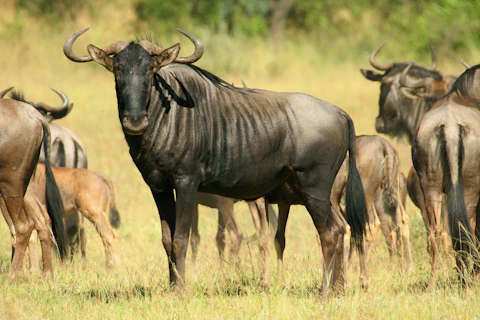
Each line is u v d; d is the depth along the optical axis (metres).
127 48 24.34
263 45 112.88
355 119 68.62
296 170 26.06
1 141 28.61
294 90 86.31
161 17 113.56
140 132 23.83
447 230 27.16
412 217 39.62
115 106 78.94
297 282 28.84
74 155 38.94
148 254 34.59
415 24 102.56
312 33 121.50
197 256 34.44
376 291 26.48
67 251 32.97
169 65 25.78
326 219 26.55
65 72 95.38
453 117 26.11
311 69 101.81
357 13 122.38
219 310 23.75
